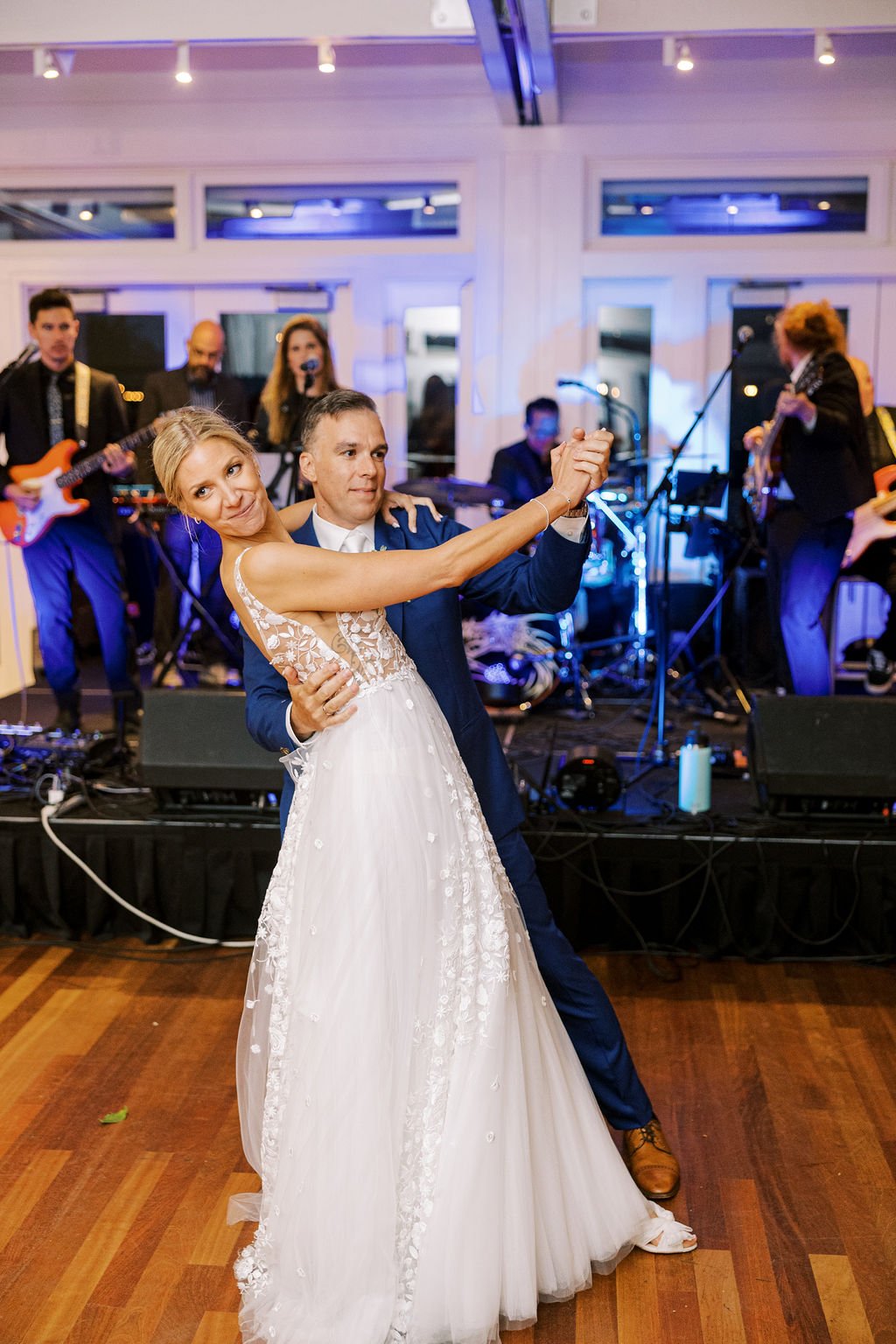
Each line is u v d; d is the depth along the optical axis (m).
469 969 2.04
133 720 5.07
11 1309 2.15
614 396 6.62
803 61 6.00
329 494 2.20
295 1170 2.03
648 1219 2.32
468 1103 2.02
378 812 2.00
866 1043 3.07
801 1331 2.10
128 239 6.60
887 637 5.77
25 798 3.85
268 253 6.54
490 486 5.06
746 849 3.46
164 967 3.52
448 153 6.33
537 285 6.45
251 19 4.63
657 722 4.53
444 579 1.99
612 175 6.36
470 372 6.60
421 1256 2.00
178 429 2.00
